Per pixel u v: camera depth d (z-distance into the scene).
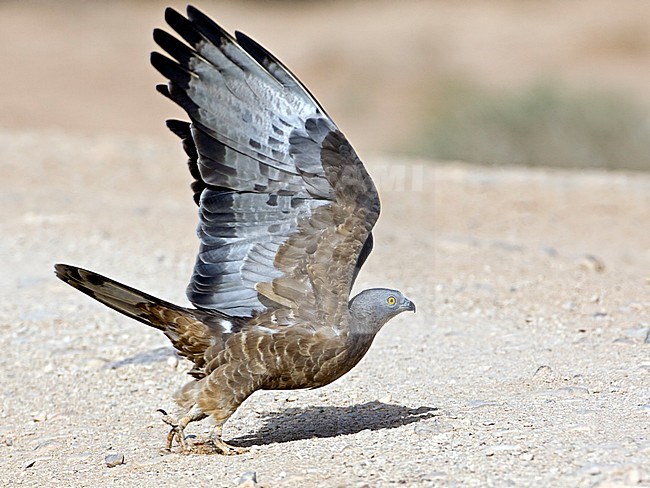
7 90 44.00
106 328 13.41
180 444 9.23
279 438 9.66
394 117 44.84
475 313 13.60
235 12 60.47
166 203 20.30
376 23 56.72
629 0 56.69
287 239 8.92
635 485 7.32
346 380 11.28
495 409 9.63
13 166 22.67
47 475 9.17
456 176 23.34
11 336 13.17
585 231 19.45
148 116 42.97
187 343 9.05
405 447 8.67
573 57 50.66
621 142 30.48
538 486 7.52
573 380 10.63
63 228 17.94
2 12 56.78
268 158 8.81
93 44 52.66
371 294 9.09
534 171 24.27
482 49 52.31
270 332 8.84
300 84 8.71
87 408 11.14
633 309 13.55
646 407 9.24
